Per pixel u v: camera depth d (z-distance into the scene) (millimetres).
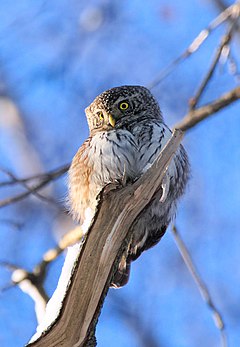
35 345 8547
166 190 9500
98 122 12141
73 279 8500
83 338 8602
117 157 11133
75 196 11641
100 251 8547
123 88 12289
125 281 10961
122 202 8547
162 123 11766
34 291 13219
